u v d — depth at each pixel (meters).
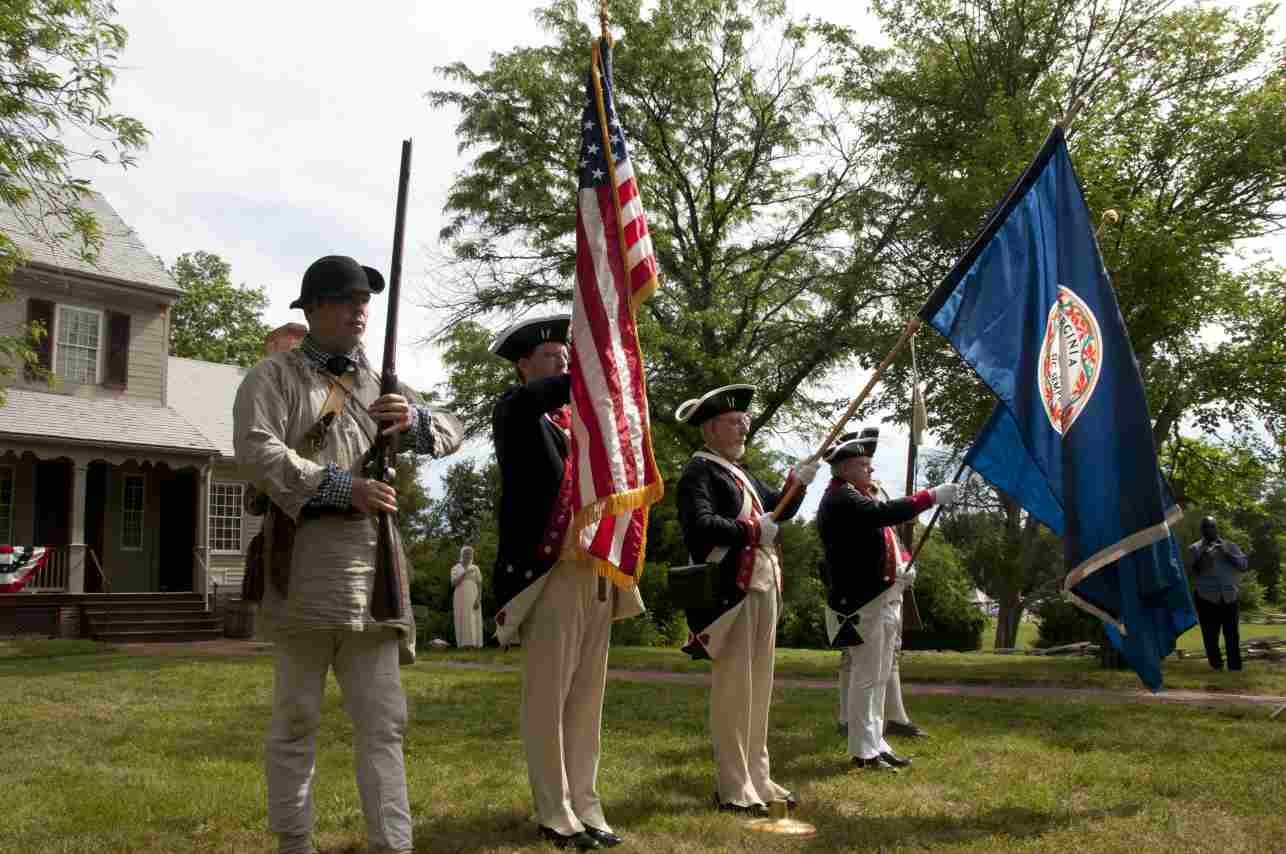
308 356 4.02
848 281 21.72
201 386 28.11
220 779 5.58
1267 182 17.61
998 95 17.36
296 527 3.79
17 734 7.15
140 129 11.57
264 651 16.47
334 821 4.71
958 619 26.20
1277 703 9.16
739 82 24.73
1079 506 5.28
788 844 4.41
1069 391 5.43
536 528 4.46
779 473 24.95
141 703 8.78
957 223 17.09
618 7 23.84
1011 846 4.39
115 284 22.94
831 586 6.30
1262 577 42.88
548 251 24.16
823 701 9.21
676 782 5.61
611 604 4.73
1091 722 7.83
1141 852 4.29
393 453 3.95
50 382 14.41
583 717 4.62
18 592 20.34
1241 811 4.98
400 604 3.88
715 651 5.06
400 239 4.05
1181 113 18.03
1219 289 16.47
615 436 4.45
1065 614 21.08
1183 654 16.03
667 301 23.48
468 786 5.45
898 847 4.35
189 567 24.56
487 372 22.64
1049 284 5.58
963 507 18.02
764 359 23.89
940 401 17.56
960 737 7.13
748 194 25.20
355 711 3.89
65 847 4.29
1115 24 18.81
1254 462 19.72
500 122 23.06
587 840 4.32
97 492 23.52
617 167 4.88
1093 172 15.09
